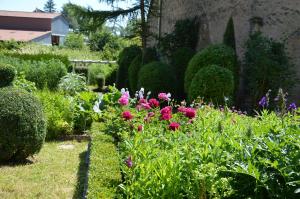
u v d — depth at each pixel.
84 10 18.41
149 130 4.50
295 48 10.09
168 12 17.47
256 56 9.60
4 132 5.24
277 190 2.77
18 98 5.41
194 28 14.08
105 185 3.55
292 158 2.78
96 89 19.14
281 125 3.63
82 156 6.12
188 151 3.11
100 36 35.88
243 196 2.86
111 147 4.77
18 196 4.37
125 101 5.50
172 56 13.84
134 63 15.89
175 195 2.84
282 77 9.52
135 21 18.81
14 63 13.36
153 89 12.12
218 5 12.42
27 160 5.70
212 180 2.77
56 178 5.00
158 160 3.11
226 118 4.75
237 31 11.12
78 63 23.02
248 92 10.30
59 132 7.28
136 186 3.01
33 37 42.81
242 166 2.75
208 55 10.13
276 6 10.18
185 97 12.72
